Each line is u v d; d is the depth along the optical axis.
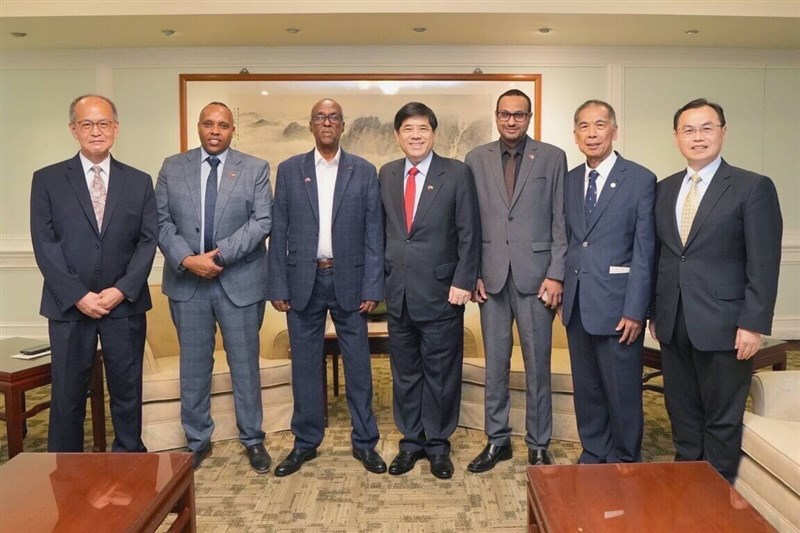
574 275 2.48
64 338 2.50
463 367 3.26
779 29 4.79
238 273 2.73
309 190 2.64
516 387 3.08
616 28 4.74
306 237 2.65
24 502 1.59
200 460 2.82
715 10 4.44
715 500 1.61
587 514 1.54
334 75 5.19
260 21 4.55
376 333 3.32
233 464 2.83
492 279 2.66
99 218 2.54
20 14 4.38
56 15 4.38
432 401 2.72
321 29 4.75
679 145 2.25
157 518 1.60
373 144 5.25
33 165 5.30
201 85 5.21
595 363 2.52
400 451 2.80
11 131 5.30
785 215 5.47
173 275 2.74
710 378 2.21
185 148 5.24
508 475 2.70
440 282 2.59
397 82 5.22
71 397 2.52
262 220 2.70
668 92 5.32
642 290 2.34
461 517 2.35
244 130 5.23
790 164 5.44
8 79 5.26
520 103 2.59
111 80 5.23
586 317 2.43
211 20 4.52
